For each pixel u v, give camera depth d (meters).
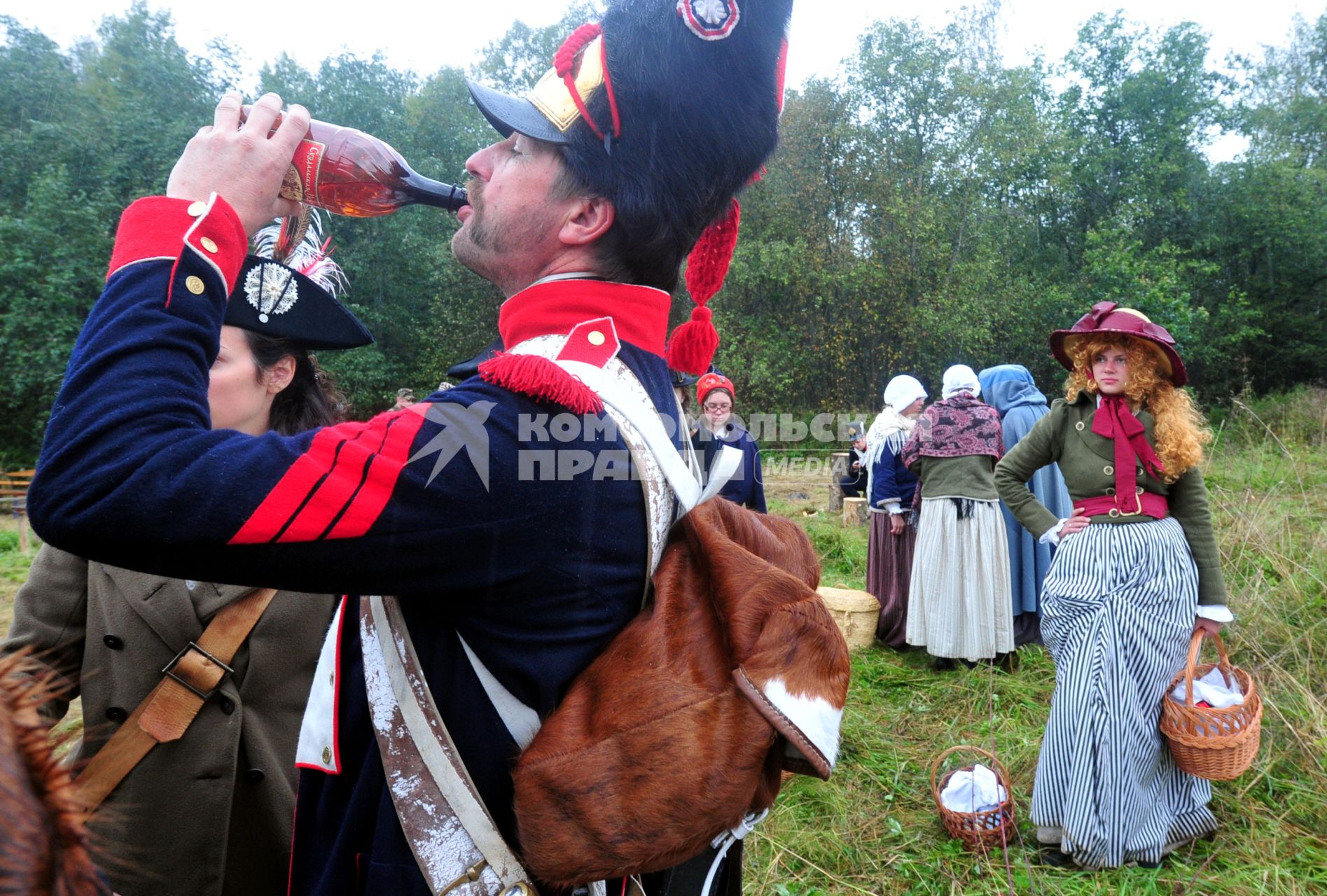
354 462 0.65
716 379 4.26
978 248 19.38
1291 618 3.93
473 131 20.78
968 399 4.51
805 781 3.14
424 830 0.76
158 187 19.47
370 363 19.53
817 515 8.81
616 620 0.79
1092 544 2.75
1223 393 22.16
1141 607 2.63
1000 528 4.40
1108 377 2.77
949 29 18.98
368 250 19.72
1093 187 23.48
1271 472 6.24
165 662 1.34
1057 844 2.75
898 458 4.94
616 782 0.71
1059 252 23.27
